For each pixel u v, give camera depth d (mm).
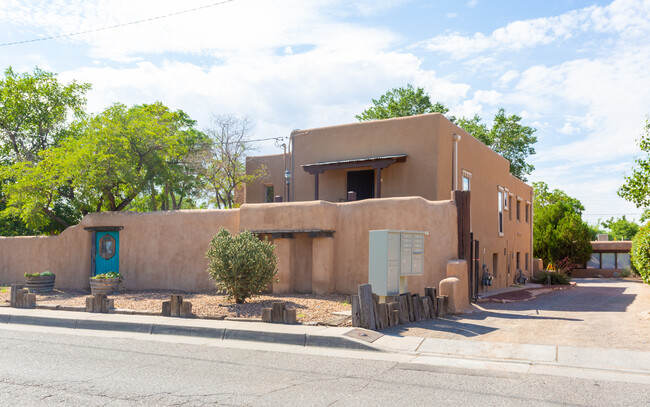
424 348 8484
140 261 17594
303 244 15422
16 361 7664
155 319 10984
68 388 6117
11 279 19844
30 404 5477
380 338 9164
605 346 8414
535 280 29422
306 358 7918
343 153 19891
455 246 13891
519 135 41219
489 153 23578
